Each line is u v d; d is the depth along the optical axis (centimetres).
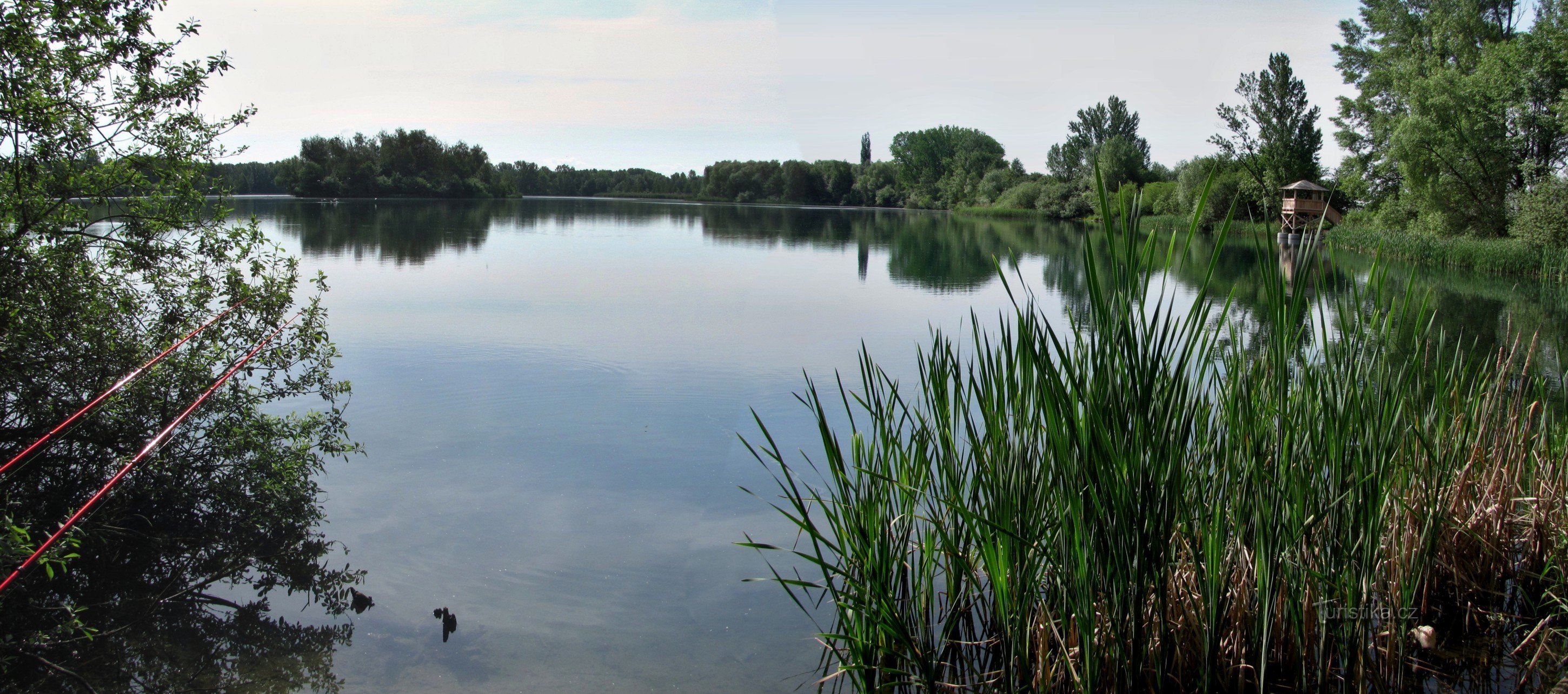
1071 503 196
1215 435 236
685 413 474
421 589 283
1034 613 226
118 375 363
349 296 885
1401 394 232
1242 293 1125
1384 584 229
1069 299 1025
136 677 240
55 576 300
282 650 247
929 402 269
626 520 334
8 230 352
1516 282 1445
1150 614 204
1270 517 204
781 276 1199
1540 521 281
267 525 335
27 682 240
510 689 224
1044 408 196
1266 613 204
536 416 470
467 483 378
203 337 391
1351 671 219
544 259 1316
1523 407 317
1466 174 2034
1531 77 1969
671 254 1470
